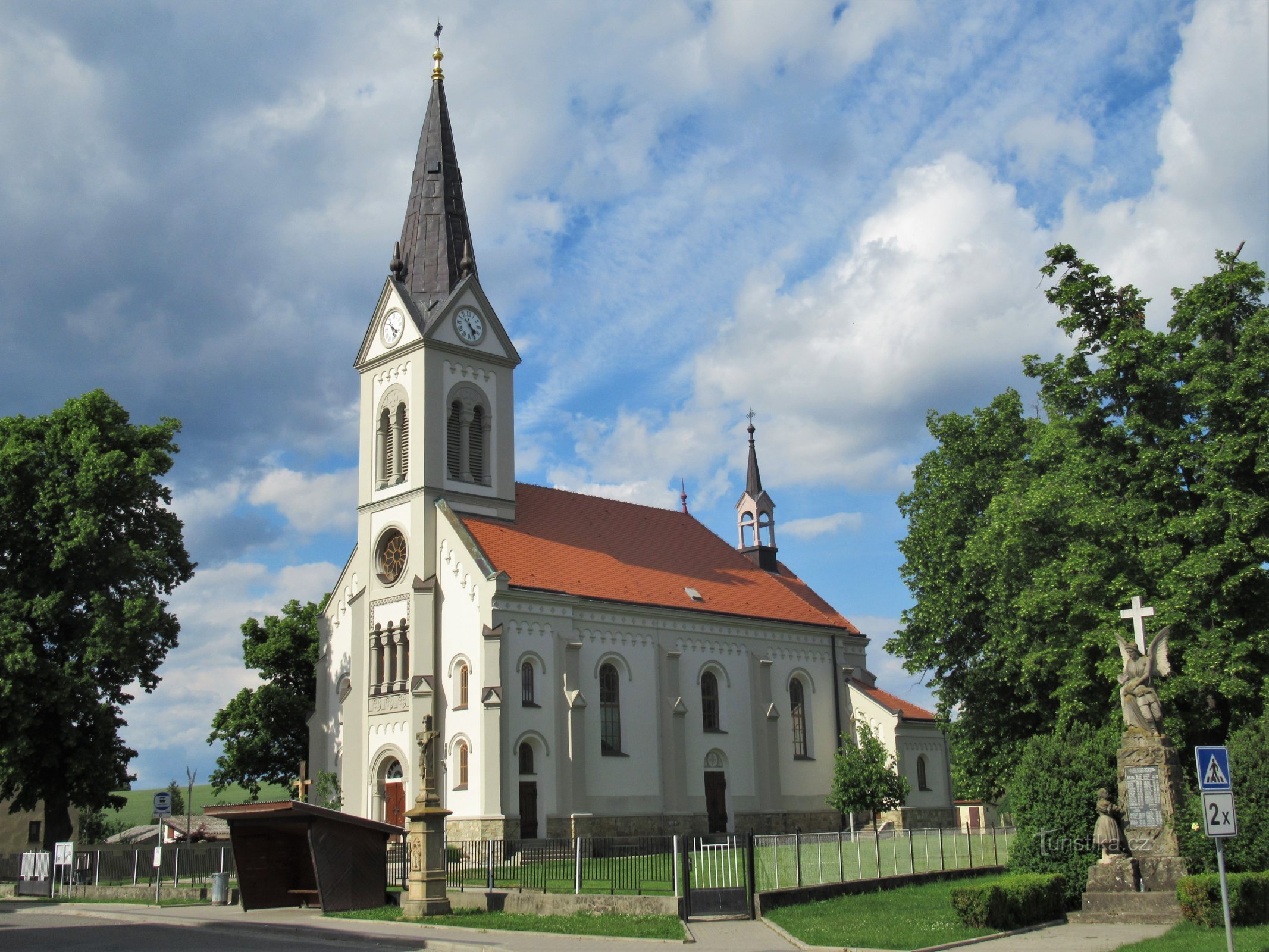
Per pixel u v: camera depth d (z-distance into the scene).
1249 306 43.09
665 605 65.62
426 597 59.59
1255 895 27.92
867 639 79.56
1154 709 32.06
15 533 54.84
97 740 54.25
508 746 56.09
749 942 28.28
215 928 35.53
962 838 49.81
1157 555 40.50
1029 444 55.81
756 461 85.31
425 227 68.00
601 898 34.31
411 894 36.31
